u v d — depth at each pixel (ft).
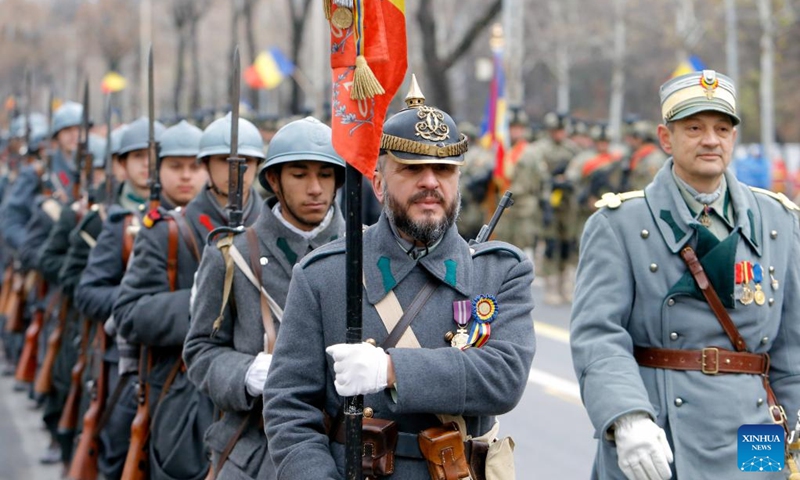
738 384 40.45
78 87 592.19
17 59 615.57
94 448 59.82
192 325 44.34
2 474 76.79
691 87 41.04
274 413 34.81
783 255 42.06
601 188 152.05
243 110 168.25
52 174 97.91
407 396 32.76
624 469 38.32
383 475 33.73
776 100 395.34
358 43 32.32
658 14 391.65
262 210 44.75
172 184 63.16
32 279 103.09
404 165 34.17
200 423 52.54
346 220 33.01
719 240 40.96
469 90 573.33
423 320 34.60
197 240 54.03
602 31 439.63
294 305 35.50
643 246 41.39
